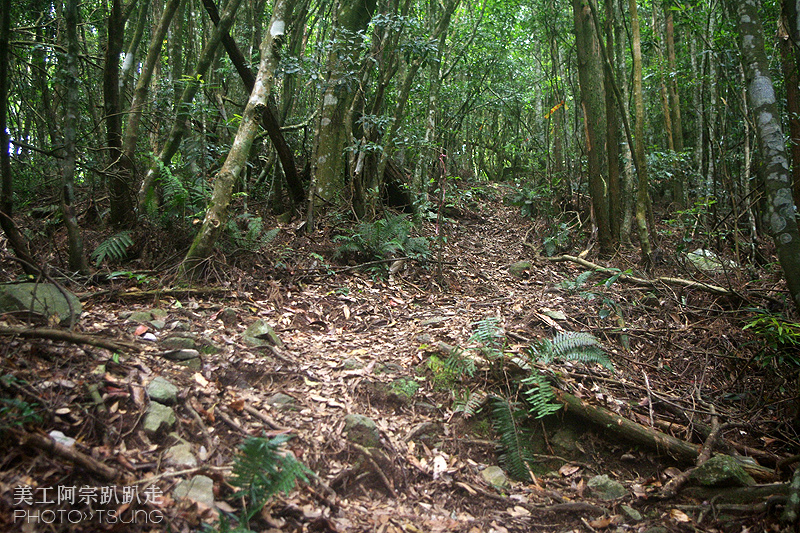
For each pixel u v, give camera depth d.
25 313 3.15
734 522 3.05
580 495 3.28
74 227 4.26
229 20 5.69
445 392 3.80
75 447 2.33
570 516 3.09
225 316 4.07
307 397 3.37
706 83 8.35
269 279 5.07
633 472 3.56
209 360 3.37
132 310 3.89
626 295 5.96
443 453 3.38
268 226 6.52
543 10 10.31
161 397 2.80
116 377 2.86
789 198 3.45
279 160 7.23
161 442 2.62
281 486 2.32
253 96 4.77
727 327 5.11
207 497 2.33
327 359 3.88
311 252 5.85
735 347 4.88
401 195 8.66
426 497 3.04
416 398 3.72
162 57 9.38
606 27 7.44
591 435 3.71
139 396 2.75
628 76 10.39
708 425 3.93
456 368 3.79
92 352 2.95
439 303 5.54
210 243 4.61
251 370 3.45
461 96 12.02
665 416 4.01
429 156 9.45
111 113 5.22
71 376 2.72
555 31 10.16
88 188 6.92
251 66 7.29
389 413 3.56
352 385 3.59
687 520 3.10
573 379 4.04
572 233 8.55
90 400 2.61
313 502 2.65
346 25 7.04
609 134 7.52
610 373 4.32
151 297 4.15
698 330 5.21
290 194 7.03
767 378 4.47
